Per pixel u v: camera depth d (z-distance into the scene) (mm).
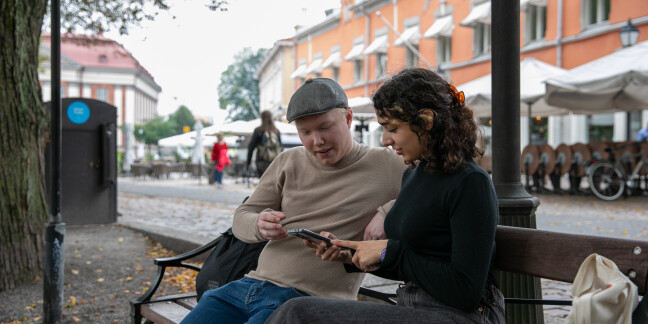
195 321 2527
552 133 22469
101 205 9078
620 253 1896
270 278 2641
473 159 2012
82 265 6254
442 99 1980
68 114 8891
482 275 1849
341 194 2621
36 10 5344
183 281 5609
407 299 2064
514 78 2850
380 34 32500
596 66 12625
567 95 13586
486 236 1865
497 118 2881
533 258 2133
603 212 10469
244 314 2568
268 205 2822
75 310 4691
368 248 2084
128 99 99250
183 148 41625
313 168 2701
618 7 19312
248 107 88188
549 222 9070
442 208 1943
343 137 2590
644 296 1662
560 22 21359
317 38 40750
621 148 13633
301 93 2537
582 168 13977
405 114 1971
